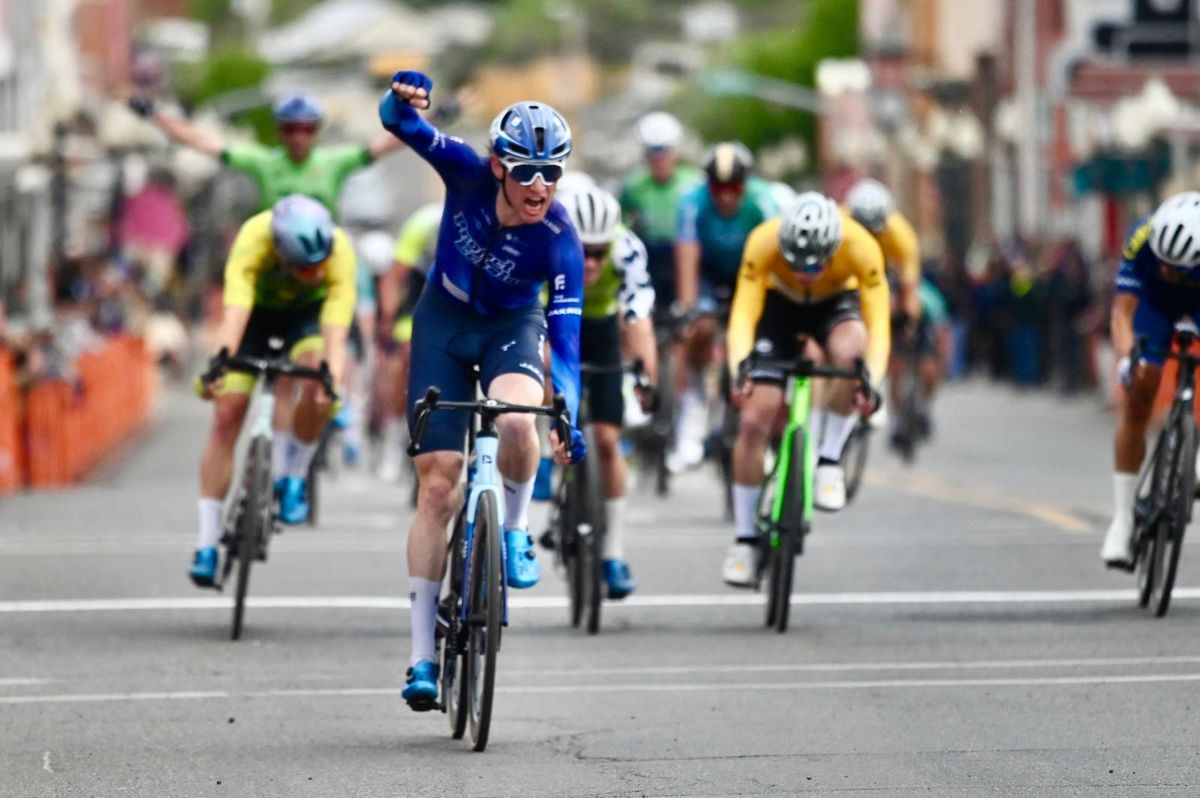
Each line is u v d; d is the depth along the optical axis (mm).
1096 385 81688
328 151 34281
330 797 17484
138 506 44094
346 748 19531
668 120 41219
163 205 112812
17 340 52094
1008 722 20344
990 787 17531
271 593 30031
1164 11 95438
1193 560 32250
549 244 19891
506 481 19797
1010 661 23828
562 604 29359
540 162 19219
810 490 26656
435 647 20062
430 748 19516
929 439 58812
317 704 21812
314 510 39000
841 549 34531
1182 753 18750
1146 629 25906
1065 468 52562
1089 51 103562
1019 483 48219
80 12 141875
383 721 20906
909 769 18281
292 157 34000
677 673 23422
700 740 19719
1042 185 110125
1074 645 24828
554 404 19188
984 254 107688
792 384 27375
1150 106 72688
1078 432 65188
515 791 17625
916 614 27594
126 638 26094
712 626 26953
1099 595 28922
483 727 18984
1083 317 81938
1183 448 26328
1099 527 37219
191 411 83500
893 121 152375
